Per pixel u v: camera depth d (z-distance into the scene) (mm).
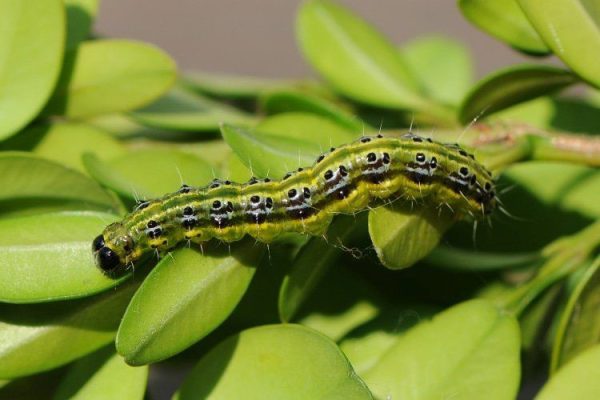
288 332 201
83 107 223
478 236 227
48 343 202
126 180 212
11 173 208
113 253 201
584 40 207
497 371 201
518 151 214
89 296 204
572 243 214
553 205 227
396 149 205
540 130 218
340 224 207
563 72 210
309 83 250
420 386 201
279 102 226
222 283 201
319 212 205
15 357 201
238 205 204
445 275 220
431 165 205
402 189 205
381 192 204
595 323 207
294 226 206
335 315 215
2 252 202
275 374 199
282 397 198
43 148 219
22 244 202
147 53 224
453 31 437
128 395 201
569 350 208
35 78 214
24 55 214
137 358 194
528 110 236
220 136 237
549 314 219
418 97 236
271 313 214
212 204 204
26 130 219
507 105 217
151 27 448
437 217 206
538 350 222
